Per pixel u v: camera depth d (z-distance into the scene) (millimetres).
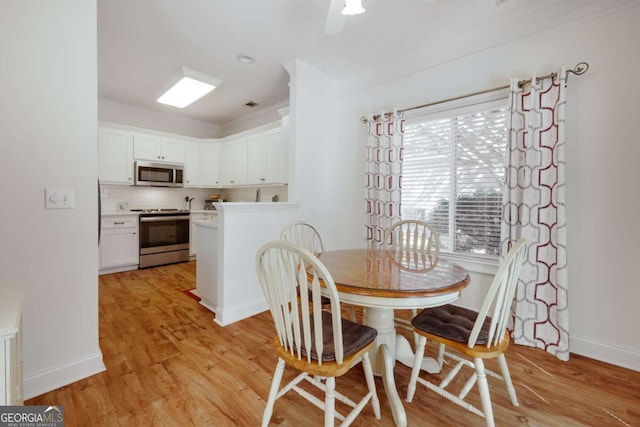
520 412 1470
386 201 2994
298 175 3129
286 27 2391
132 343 2150
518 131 2180
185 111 4711
